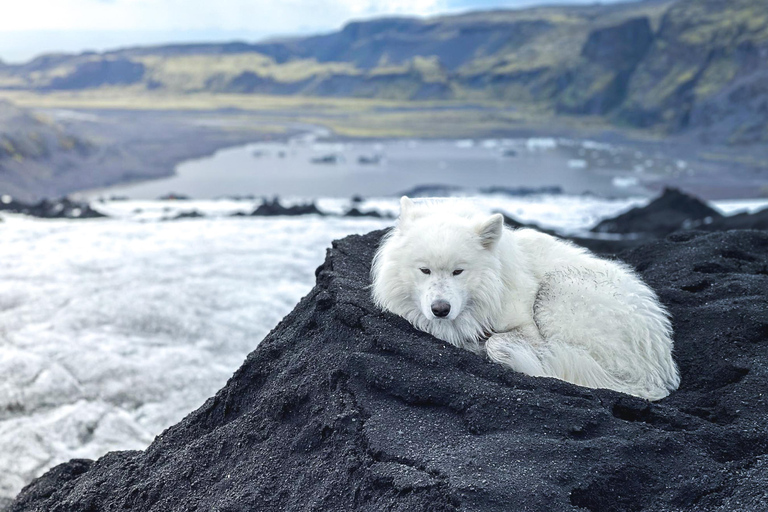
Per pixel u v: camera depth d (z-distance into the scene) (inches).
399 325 175.5
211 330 486.6
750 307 187.0
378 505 122.0
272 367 186.9
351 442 139.5
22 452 346.6
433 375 152.4
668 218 1204.5
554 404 142.1
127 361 433.1
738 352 173.0
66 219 1016.9
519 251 200.1
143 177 6540.4
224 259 637.9
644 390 163.6
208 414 190.1
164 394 411.8
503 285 183.9
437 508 114.1
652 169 7785.4
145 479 174.9
